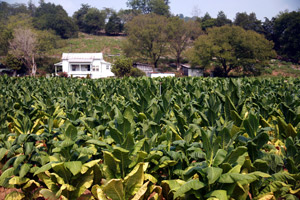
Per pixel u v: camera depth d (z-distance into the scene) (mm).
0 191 4637
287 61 91562
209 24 117375
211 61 69312
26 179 3984
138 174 3535
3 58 71938
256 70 66375
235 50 65312
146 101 6699
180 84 12398
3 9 159125
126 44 82188
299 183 3701
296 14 94125
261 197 3541
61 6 148750
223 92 7348
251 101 7949
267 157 3867
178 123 4832
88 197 3932
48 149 4457
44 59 74812
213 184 3361
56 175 3631
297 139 4496
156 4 146625
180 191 3145
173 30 79188
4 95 10242
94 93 10367
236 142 4234
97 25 134500
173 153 3787
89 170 3801
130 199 3656
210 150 3441
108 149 3668
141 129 5012
